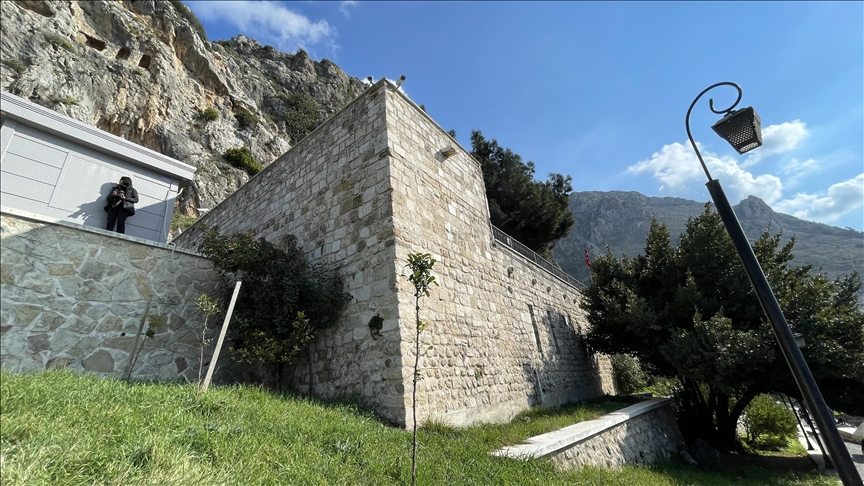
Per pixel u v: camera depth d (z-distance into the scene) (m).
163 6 35.84
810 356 9.99
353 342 6.97
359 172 8.16
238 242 7.19
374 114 8.31
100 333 5.63
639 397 14.80
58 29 26.12
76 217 6.59
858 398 10.66
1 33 22.58
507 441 6.21
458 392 7.29
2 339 4.69
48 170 6.46
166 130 28.44
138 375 5.92
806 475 10.95
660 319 12.29
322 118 50.38
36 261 5.16
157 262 6.60
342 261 7.82
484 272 9.94
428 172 8.88
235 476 3.03
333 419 5.04
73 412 3.24
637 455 9.32
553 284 14.79
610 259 15.56
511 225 23.89
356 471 3.77
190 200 26.20
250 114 38.03
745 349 9.73
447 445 5.24
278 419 4.48
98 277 5.79
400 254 6.98
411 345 6.48
